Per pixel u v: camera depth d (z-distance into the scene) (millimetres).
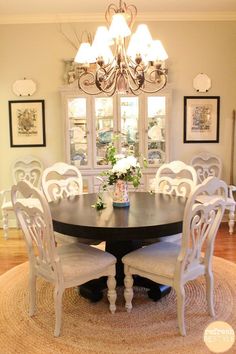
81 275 2268
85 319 2455
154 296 2697
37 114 4703
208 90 4734
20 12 4383
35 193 2102
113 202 2748
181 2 4141
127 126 4492
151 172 4512
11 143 4746
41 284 3018
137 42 2727
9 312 2572
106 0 3996
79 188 3580
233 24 4645
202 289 2873
